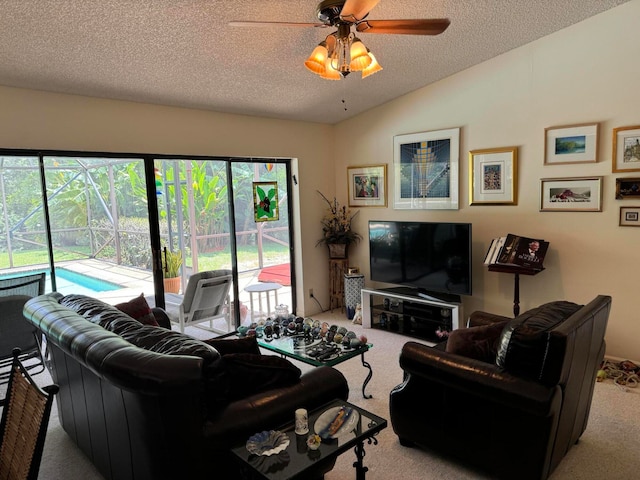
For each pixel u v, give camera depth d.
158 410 1.71
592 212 3.74
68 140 3.47
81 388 2.37
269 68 3.63
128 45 2.88
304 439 1.83
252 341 2.24
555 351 1.92
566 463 2.44
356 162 5.43
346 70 2.38
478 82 4.27
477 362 2.21
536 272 3.72
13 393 1.67
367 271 5.48
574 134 3.75
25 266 3.46
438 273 4.41
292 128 5.13
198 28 2.82
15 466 1.51
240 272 4.91
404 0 2.92
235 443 1.80
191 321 4.29
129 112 3.80
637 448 2.57
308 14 2.82
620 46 3.48
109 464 2.21
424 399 2.43
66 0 2.31
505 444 2.14
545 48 3.85
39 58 2.85
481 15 3.25
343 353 3.03
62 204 3.60
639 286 3.56
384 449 2.62
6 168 3.31
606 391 3.28
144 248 4.12
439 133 4.60
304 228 5.36
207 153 4.37
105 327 2.26
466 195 4.49
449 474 2.38
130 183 3.98
